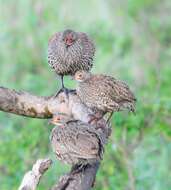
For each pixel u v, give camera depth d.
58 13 23.95
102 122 14.70
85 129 14.05
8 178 17.33
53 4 24.08
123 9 24.31
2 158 17.25
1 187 17.27
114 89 15.42
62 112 14.98
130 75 21.72
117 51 22.92
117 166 17.39
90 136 13.88
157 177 17.42
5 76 22.75
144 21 24.05
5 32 23.52
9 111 14.91
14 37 23.45
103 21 23.86
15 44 23.33
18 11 23.94
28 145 17.36
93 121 14.68
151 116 17.69
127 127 17.52
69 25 23.61
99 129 14.48
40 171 13.25
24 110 14.90
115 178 17.11
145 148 18.00
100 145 13.88
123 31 23.78
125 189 17.03
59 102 14.98
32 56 22.91
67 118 14.70
